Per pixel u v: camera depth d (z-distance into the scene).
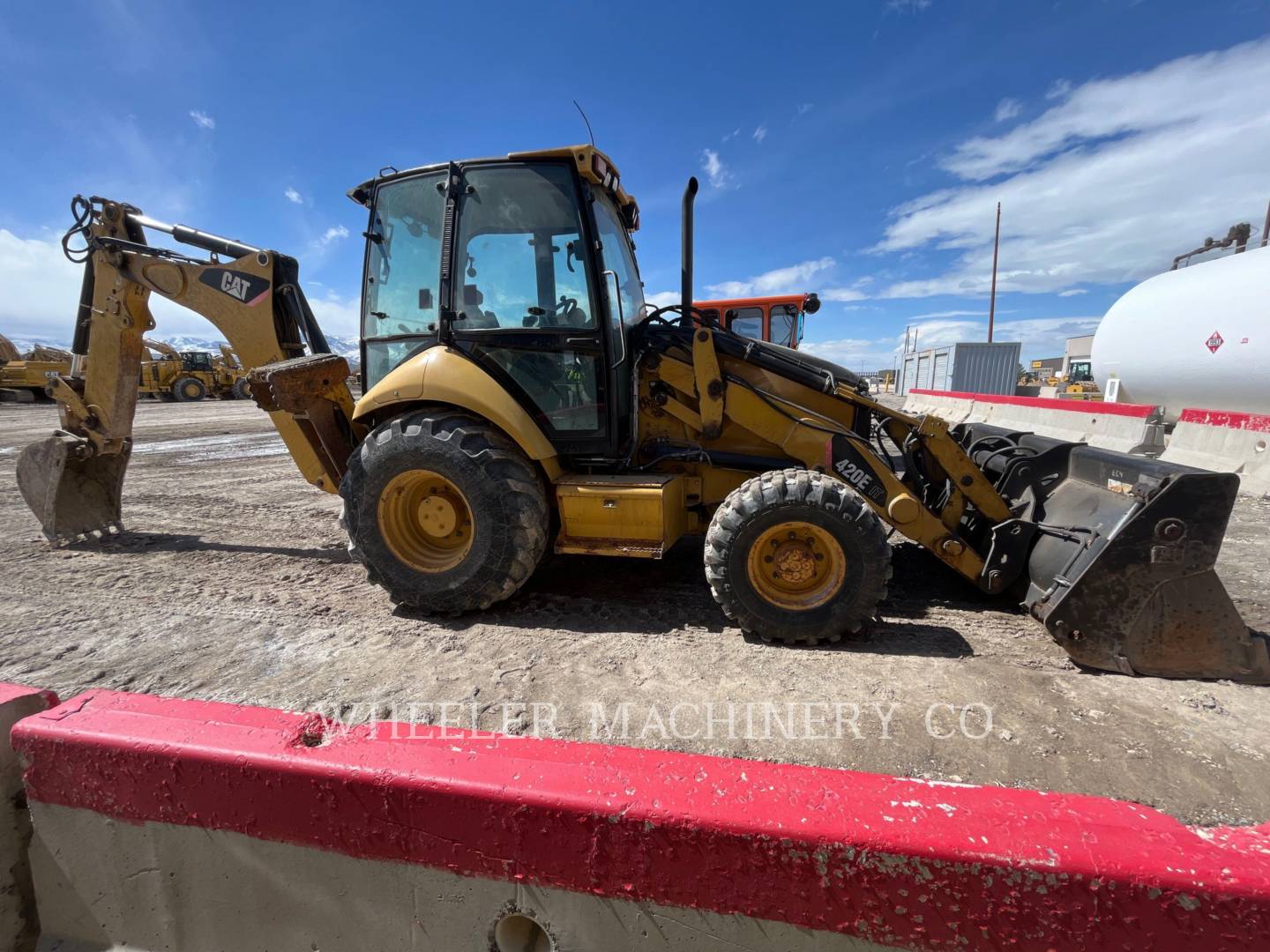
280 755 1.04
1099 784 1.89
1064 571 2.74
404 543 3.30
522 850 0.97
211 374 24.73
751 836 0.89
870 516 2.77
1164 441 7.64
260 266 4.09
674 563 4.14
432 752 1.04
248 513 5.72
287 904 1.08
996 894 0.84
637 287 4.24
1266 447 6.20
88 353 4.48
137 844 1.13
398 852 1.02
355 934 1.06
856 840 0.87
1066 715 2.26
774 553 2.89
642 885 0.94
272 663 2.76
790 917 0.90
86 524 4.71
